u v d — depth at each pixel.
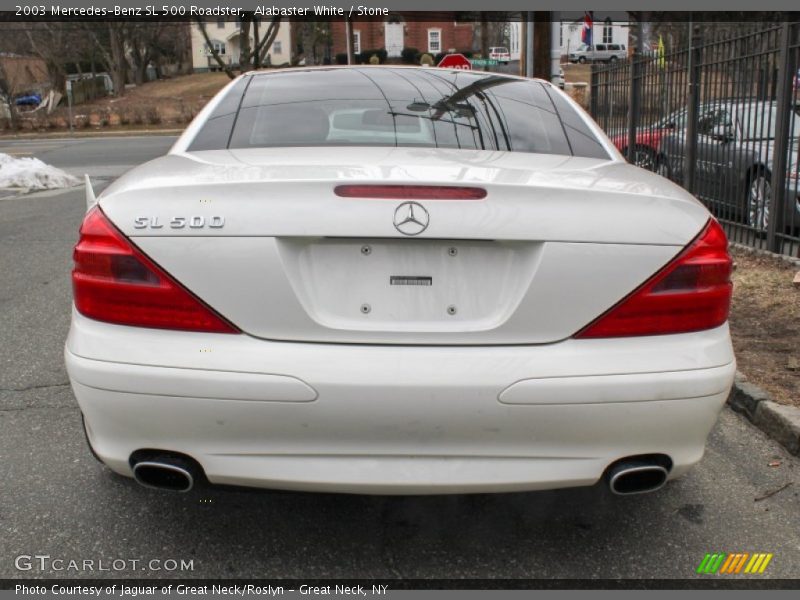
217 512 2.95
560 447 2.28
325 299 2.26
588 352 2.25
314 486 2.28
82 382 2.27
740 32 8.23
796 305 5.65
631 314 2.27
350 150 2.78
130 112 39.69
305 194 2.22
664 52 9.76
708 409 2.33
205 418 2.22
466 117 3.16
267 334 2.23
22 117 42.25
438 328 2.25
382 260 2.26
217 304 2.22
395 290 2.26
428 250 2.26
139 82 67.56
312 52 46.12
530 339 2.25
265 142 2.95
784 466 3.38
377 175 2.31
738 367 4.38
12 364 4.54
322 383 2.18
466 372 2.20
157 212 2.25
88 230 2.31
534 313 2.24
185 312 2.23
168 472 2.39
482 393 2.20
